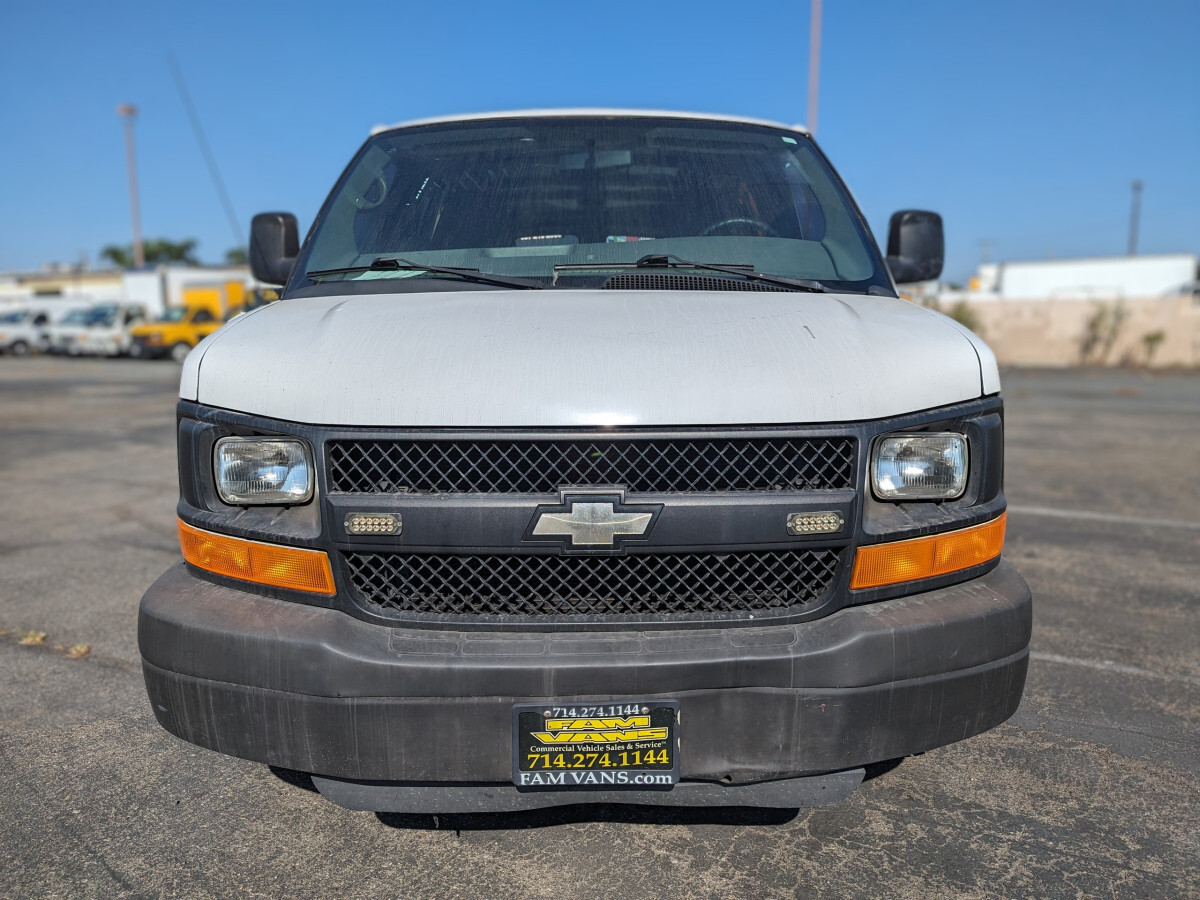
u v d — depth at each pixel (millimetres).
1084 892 2430
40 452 9734
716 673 2105
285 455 2203
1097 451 9570
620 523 2096
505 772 2133
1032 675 3824
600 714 2094
